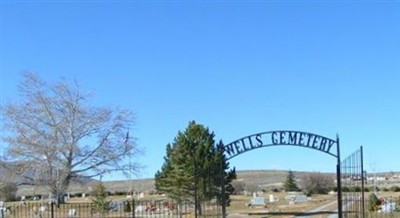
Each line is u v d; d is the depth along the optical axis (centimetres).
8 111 5431
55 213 4397
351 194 2739
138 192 8538
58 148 5091
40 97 5753
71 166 5181
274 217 4212
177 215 3997
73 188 6069
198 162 4112
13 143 5138
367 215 3312
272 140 2534
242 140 2552
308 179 12169
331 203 6888
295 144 2491
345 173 2525
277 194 10394
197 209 3181
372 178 9931
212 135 4488
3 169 5131
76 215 4291
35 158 5081
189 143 4428
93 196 5734
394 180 10188
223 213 2664
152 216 4106
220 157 2686
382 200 4628
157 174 5484
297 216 4303
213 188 3178
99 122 5238
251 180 14375
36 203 5228
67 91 5162
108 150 5291
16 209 4662
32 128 5106
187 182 4297
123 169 5419
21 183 5188
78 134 5162
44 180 5109
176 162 4475
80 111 5175
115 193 8662
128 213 4356
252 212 4875
